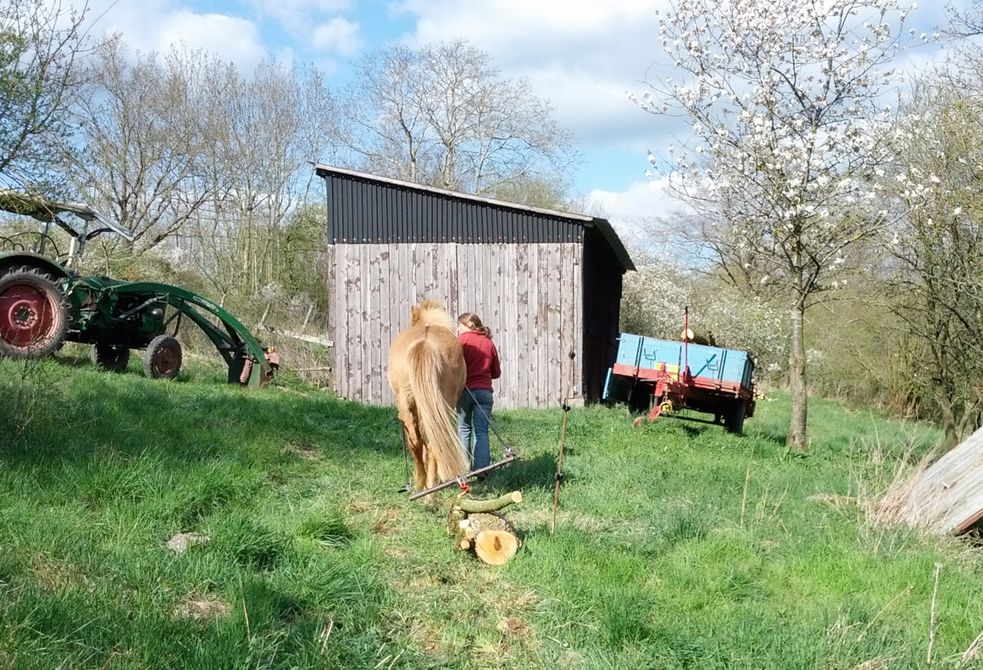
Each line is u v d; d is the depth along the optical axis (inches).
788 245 580.1
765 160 553.9
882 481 370.0
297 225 1371.8
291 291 1331.2
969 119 534.9
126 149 1217.4
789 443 568.7
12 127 471.2
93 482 253.1
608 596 218.2
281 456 344.5
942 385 663.8
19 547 201.9
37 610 169.0
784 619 215.6
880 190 557.6
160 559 211.3
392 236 711.7
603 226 719.7
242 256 1312.7
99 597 183.3
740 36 556.1
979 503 293.3
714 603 227.6
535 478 354.9
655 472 384.2
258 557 227.5
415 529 275.4
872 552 266.2
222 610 195.8
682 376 576.7
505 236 702.5
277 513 274.2
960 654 191.6
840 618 203.6
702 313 1300.4
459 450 268.4
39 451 271.1
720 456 467.5
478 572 241.6
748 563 256.5
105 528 230.4
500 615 213.9
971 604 231.3
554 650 196.9
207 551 223.0
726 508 321.1
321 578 215.0
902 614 222.2
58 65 476.7
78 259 545.0
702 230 1237.7
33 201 500.7
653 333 1272.1
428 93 1594.5
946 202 547.8
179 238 1362.0
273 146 1333.7
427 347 273.6
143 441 309.3
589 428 523.2
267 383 626.5
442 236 707.4
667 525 286.8
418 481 302.0
